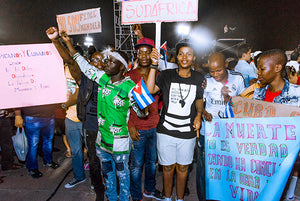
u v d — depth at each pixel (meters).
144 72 2.69
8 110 3.81
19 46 2.41
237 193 2.18
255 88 2.33
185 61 2.21
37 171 3.33
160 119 2.39
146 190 2.81
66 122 2.92
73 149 2.98
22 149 3.34
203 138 2.68
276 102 2.14
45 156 3.58
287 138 1.92
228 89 2.52
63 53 2.24
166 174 2.46
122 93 2.07
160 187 3.08
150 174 2.74
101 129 2.20
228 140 2.20
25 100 2.49
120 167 2.25
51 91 2.56
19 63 2.43
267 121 2.00
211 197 2.33
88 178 3.28
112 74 2.08
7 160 3.48
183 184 2.47
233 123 2.17
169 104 2.30
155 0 2.59
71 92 2.82
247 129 2.10
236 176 2.18
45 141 3.54
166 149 2.34
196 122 2.33
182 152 2.33
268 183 2.01
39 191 2.93
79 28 3.04
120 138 2.16
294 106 1.94
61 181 3.19
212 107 2.59
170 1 2.54
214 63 2.41
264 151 2.02
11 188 2.99
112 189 2.36
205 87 2.33
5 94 2.42
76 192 2.91
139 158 2.57
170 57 4.61
